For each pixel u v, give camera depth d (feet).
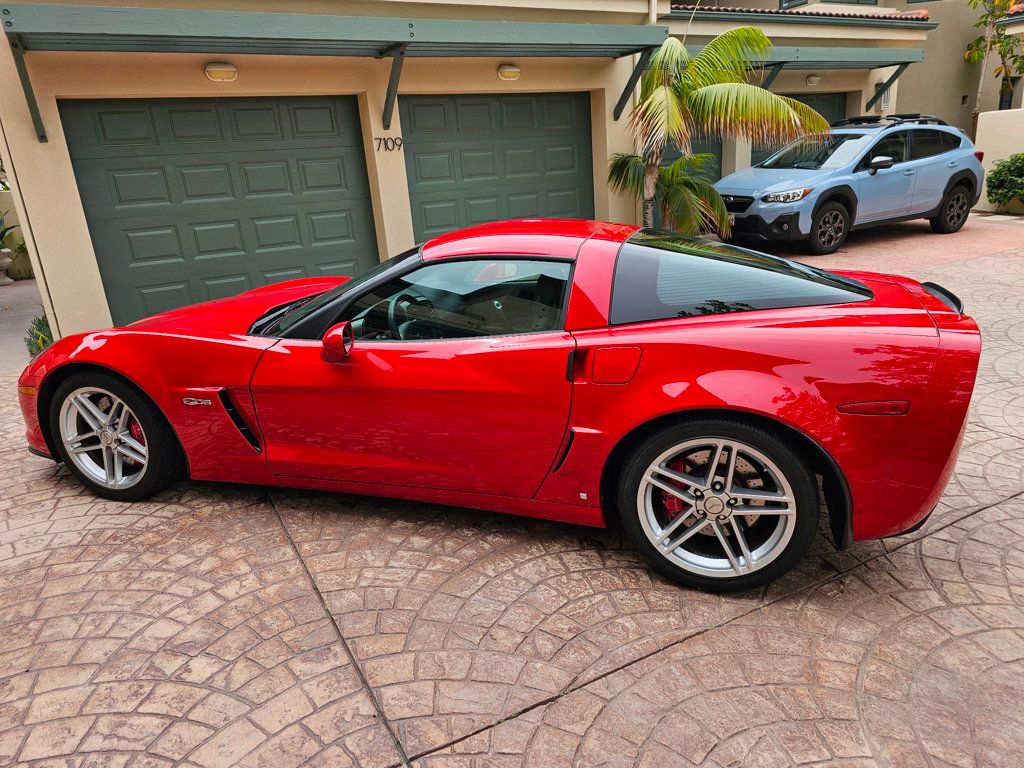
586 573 8.70
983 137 42.24
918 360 7.09
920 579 8.36
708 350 7.58
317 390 9.23
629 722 6.38
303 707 6.65
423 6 24.03
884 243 32.81
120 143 20.71
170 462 10.55
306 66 22.45
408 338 9.05
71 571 9.02
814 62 34.01
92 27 16.43
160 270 22.07
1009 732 6.13
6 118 18.63
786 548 7.72
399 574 8.77
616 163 29.01
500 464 8.82
